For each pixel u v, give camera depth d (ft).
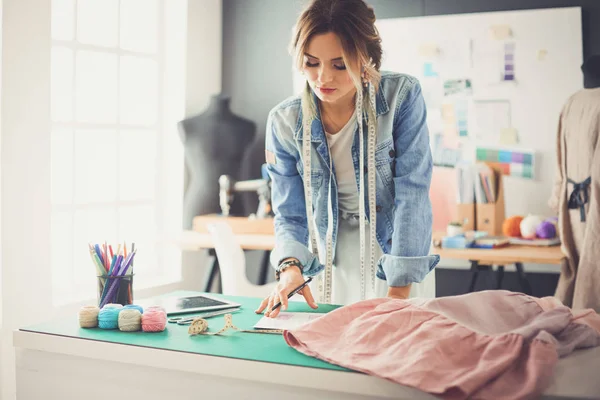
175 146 14.78
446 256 12.13
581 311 5.48
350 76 6.09
